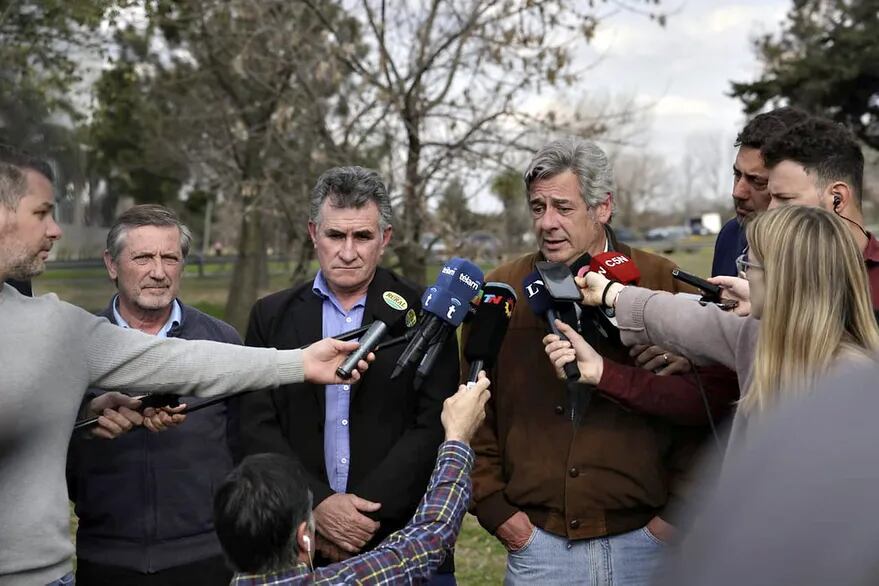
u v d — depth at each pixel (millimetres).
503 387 3215
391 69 9148
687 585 981
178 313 3410
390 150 9227
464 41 8891
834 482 931
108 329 2564
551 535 3105
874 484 918
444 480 2586
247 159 11469
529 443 3133
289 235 11102
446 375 3141
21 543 2275
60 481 2371
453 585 3156
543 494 3090
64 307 2445
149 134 14641
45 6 8367
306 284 3379
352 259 3133
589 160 3141
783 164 2887
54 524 2330
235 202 11758
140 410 2824
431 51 9141
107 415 2795
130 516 3164
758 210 3346
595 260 3018
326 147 9461
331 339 2777
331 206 3152
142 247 3271
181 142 14242
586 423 3090
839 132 2881
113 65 12133
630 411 3041
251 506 2254
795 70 20406
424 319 2836
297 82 9688
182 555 3178
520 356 3197
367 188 3162
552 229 3139
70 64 8734
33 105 7168
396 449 3053
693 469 2914
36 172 2404
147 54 12883
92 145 7004
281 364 2703
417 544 2438
